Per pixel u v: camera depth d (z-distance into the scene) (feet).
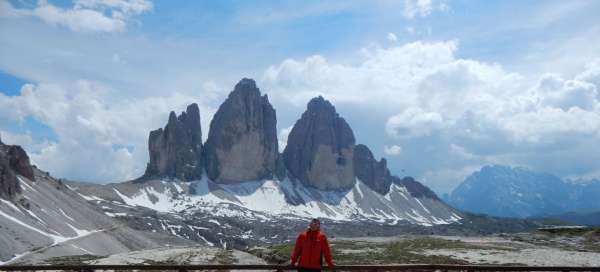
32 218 595.47
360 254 297.53
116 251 645.10
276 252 307.99
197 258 252.62
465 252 297.94
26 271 150.30
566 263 238.89
